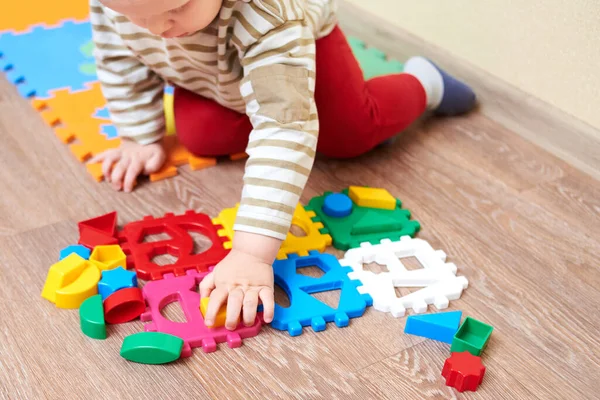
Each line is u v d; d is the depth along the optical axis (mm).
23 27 1604
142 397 737
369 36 1649
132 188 1104
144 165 1120
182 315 854
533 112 1312
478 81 1407
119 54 1074
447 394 762
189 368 777
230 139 1152
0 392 738
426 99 1281
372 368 792
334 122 1131
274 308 846
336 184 1148
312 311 852
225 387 755
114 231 960
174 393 744
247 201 843
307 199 1103
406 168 1212
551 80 1276
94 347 798
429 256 973
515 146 1310
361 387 765
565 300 920
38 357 782
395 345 827
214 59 981
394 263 952
